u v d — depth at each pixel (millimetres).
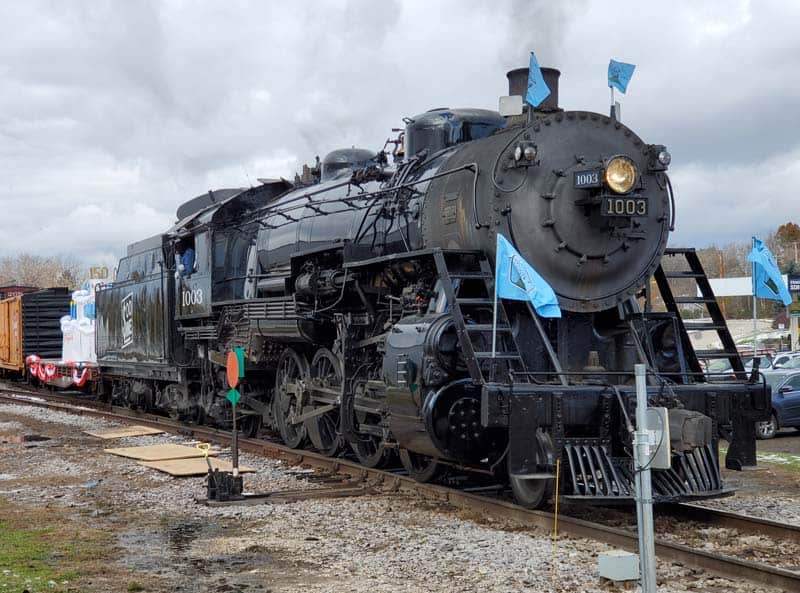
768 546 7633
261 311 13703
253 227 15984
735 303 51000
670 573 6707
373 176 12133
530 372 8852
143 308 19766
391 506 9453
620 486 8164
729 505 9586
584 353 9820
